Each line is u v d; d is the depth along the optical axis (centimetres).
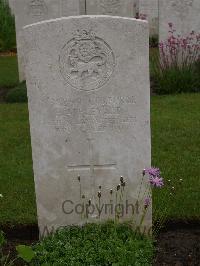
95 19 189
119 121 198
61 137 200
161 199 242
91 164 203
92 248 193
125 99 196
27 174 275
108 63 193
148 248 196
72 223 210
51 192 206
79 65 193
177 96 414
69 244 196
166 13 451
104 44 191
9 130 343
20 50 451
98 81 194
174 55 447
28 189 258
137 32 189
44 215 209
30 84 194
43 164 202
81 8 624
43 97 196
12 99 418
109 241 195
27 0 439
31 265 192
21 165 287
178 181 259
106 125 198
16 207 241
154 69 448
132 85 194
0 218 232
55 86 195
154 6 702
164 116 361
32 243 215
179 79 430
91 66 193
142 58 192
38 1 440
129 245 193
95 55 192
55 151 201
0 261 197
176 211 233
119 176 204
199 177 265
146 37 190
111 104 196
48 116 197
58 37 190
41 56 192
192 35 452
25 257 180
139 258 189
